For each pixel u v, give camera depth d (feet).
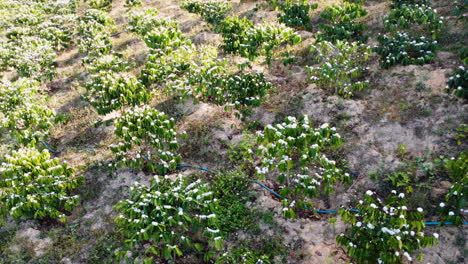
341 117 26.32
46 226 22.56
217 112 29.09
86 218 22.59
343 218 17.21
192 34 40.93
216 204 19.29
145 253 19.63
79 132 29.86
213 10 40.70
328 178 18.99
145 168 25.21
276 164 20.27
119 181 24.68
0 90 30.25
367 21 37.47
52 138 29.63
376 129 24.57
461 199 16.85
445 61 28.35
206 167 24.85
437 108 24.47
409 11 31.96
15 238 21.81
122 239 20.81
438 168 20.99
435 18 31.73
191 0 42.83
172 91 30.78
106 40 39.37
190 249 20.13
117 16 49.42
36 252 20.92
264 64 34.17
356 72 26.94
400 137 23.57
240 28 33.53
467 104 23.86
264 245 19.52
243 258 18.47
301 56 34.42
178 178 20.34
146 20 39.47
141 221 17.78
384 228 15.28
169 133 22.53
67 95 34.68
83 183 24.89
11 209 21.07
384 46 30.25
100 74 29.37
